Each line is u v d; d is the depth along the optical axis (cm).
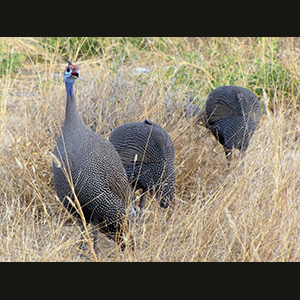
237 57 2431
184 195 1544
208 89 2223
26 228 1292
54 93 1864
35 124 1667
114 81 1838
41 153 1490
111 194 1252
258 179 1366
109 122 1678
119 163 1278
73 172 1203
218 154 1798
